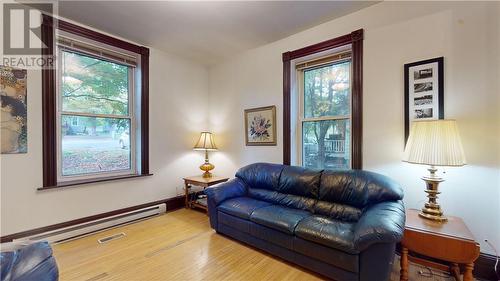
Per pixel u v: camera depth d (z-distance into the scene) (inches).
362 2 96.5
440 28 83.7
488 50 75.4
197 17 106.1
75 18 105.5
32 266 44.3
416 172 88.5
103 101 121.8
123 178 123.0
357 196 88.3
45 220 98.1
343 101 113.2
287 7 99.0
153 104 138.4
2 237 88.0
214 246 97.9
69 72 109.0
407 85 90.1
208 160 160.2
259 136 139.9
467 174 78.6
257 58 140.9
